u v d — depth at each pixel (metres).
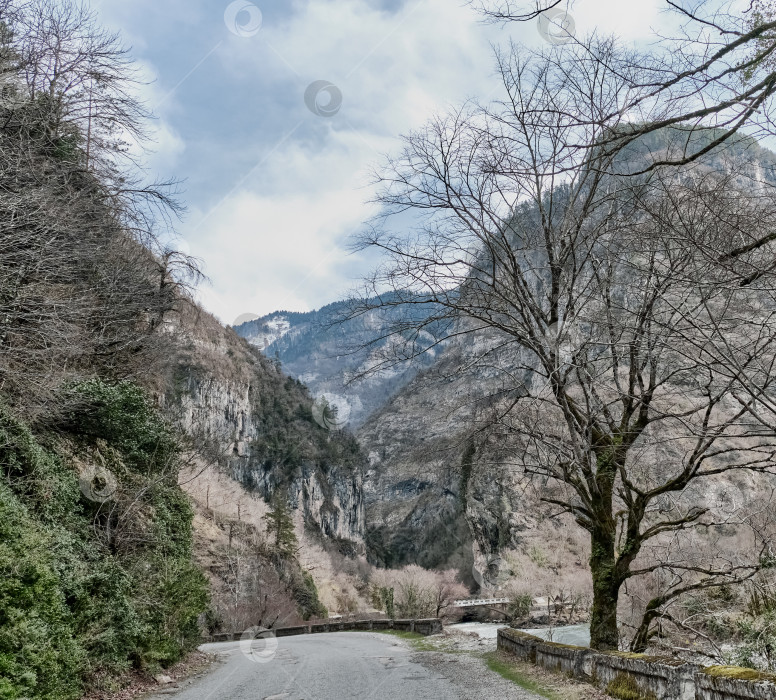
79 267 12.78
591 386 9.57
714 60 4.54
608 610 9.59
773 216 5.84
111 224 15.14
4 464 8.80
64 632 7.58
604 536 9.86
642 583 12.48
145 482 12.37
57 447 10.78
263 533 67.69
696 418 9.17
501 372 9.67
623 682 7.03
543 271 10.04
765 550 8.92
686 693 5.82
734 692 5.04
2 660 6.13
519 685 8.73
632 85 4.88
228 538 56.78
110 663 9.23
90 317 13.17
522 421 9.66
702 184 6.50
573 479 10.12
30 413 10.18
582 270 9.23
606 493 9.85
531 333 9.05
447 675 10.43
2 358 9.75
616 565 9.70
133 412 12.52
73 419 11.74
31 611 6.78
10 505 7.52
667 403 9.27
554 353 8.75
